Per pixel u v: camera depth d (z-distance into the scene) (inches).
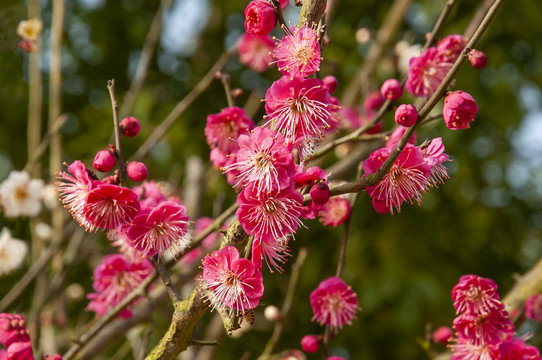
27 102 202.1
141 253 69.9
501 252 217.5
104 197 67.1
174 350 65.1
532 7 197.9
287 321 181.8
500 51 201.5
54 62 146.9
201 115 203.8
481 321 76.1
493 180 218.4
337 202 90.9
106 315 86.6
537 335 176.2
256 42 133.5
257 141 59.2
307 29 63.9
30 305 132.8
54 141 144.5
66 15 208.7
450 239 212.1
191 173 172.6
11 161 208.7
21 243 123.3
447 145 194.2
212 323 141.9
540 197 224.5
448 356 104.3
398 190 64.0
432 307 189.5
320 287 87.5
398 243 192.2
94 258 146.6
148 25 216.2
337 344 197.5
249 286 60.7
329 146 86.0
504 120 199.8
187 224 69.7
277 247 62.7
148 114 188.9
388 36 166.7
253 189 59.0
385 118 177.3
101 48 215.5
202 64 218.2
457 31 180.9
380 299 182.4
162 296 110.7
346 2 212.4
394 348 196.9
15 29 155.6
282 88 61.5
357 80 167.9
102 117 201.8
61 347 132.6
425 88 85.3
